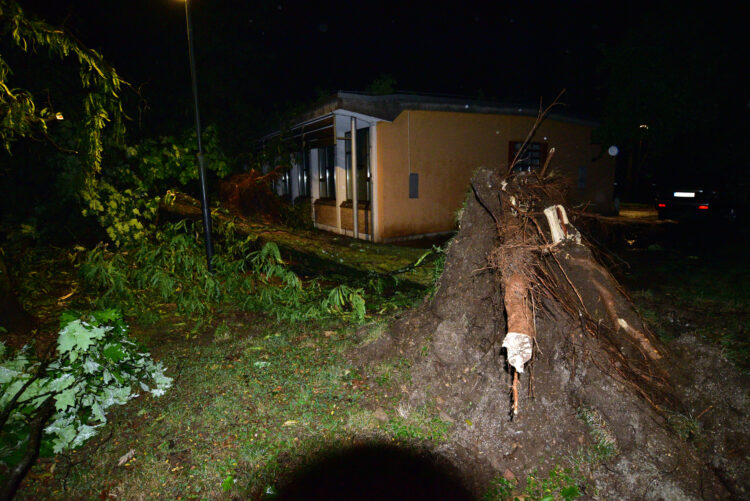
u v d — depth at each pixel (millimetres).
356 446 3141
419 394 3523
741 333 4602
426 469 2945
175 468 2992
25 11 4688
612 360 3215
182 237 6309
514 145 12664
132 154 7402
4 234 8008
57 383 3289
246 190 13062
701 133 12359
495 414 3176
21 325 4828
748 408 3020
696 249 9258
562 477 2791
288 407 3570
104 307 5633
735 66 10938
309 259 8258
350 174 12477
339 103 10156
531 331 2826
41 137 6523
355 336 4746
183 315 5754
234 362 4363
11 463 2920
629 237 10641
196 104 6121
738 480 2646
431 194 11617
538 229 3576
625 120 13008
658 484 2621
